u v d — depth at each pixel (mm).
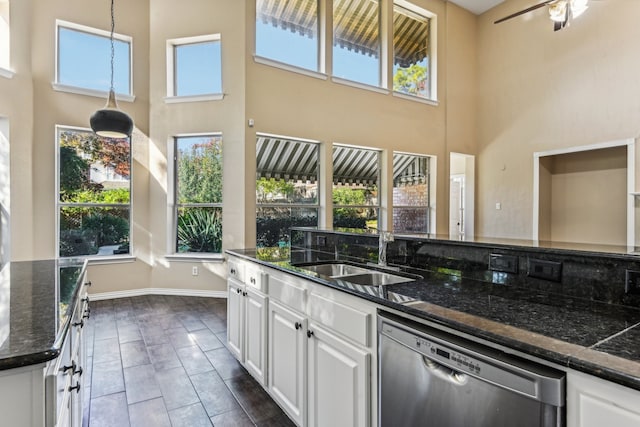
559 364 803
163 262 4773
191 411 2037
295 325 1804
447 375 1043
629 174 4953
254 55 4648
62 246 4438
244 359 2463
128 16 4707
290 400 1867
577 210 5879
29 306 1221
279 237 5035
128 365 2623
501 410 897
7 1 4020
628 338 890
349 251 2576
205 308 4117
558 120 5762
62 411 994
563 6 3250
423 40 6551
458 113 6809
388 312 1280
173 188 4852
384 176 5961
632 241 4930
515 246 1484
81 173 4539
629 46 4941
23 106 4098
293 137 5008
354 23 5734
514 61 6391
